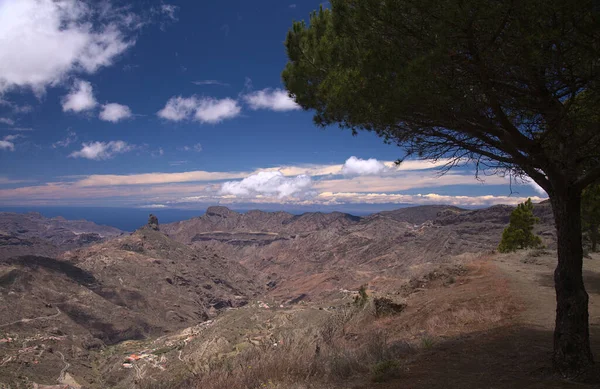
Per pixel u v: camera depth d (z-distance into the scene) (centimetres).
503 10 610
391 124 820
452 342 1026
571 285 688
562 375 649
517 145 743
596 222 2938
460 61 702
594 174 680
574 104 713
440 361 830
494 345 931
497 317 1296
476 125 788
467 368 750
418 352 957
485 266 2564
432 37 688
